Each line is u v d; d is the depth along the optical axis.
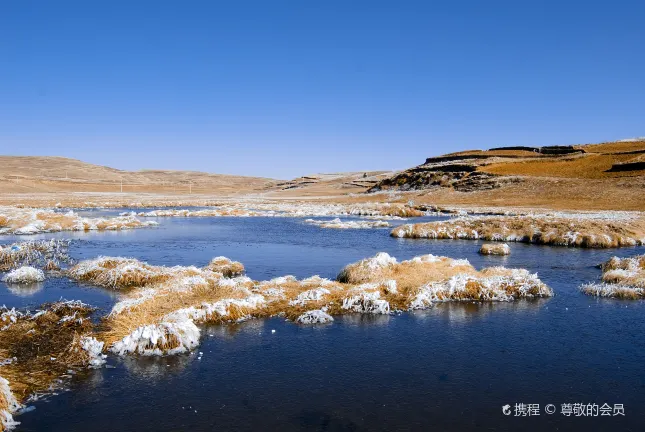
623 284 23.58
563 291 23.09
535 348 15.33
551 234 41.94
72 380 12.69
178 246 39.59
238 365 13.80
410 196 108.94
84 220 56.34
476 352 14.96
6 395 11.14
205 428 10.46
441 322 17.95
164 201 116.31
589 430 10.52
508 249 35.34
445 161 152.75
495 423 10.82
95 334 15.60
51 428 10.38
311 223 63.09
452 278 22.08
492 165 122.38
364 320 18.06
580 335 16.56
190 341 15.10
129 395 11.93
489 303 20.75
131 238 45.53
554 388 12.57
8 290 22.70
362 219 70.62
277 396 11.97
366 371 13.49
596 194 81.69
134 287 22.98
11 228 50.72
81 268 26.09
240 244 41.00
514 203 85.19
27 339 15.34
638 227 44.12
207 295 19.94
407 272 23.50
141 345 14.55
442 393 12.23
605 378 13.18
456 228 46.97
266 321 17.78
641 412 11.37
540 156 138.00
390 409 11.39
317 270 28.53
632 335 16.58
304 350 15.01
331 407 11.45
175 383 12.61
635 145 134.62
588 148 140.88
